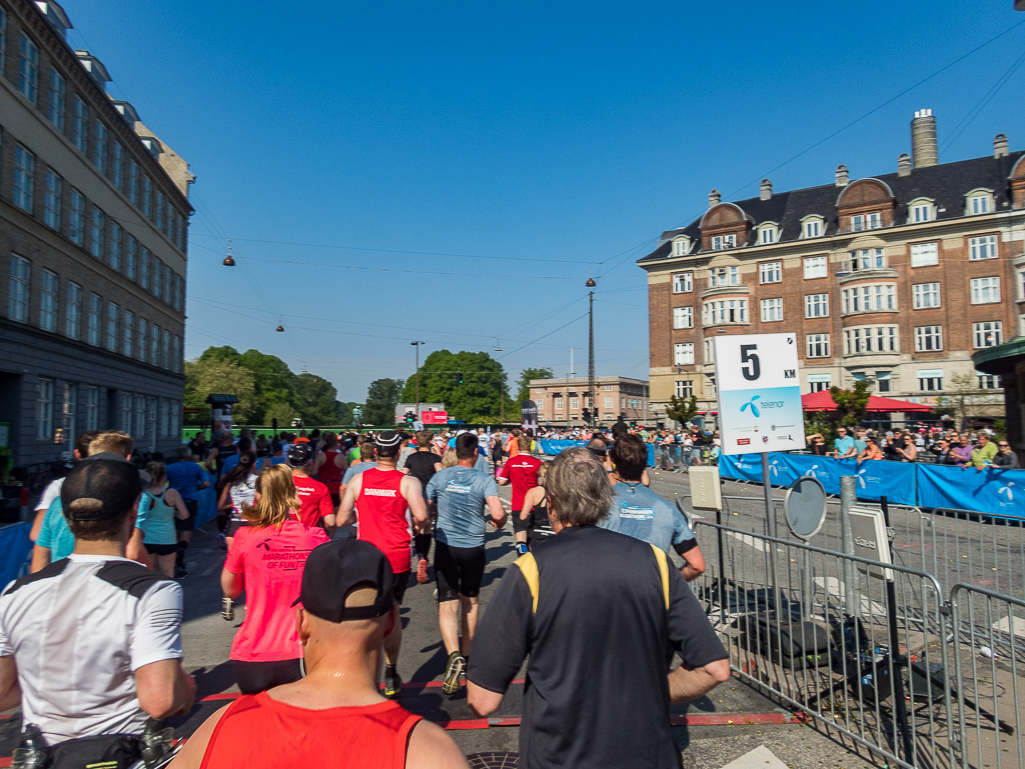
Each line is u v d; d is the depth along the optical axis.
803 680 4.11
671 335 46.50
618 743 1.83
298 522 3.33
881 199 40.69
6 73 17.98
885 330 39.69
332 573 1.44
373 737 1.28
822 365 41.78
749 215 46.47
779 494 15.84
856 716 4.04
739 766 3.48
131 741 1.94
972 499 11.60
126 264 27.19
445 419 46.34
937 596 3.37
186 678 2.01
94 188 23.89
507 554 9.10
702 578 5.69
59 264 21.05
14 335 18.05
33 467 17.70
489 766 3.46
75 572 1.98
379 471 4.66
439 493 4.74
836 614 4.70
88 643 1.92
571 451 2.32
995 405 32.59
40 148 19.80
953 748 3.43
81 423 22.59
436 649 5.35
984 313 37.72
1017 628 5.39
